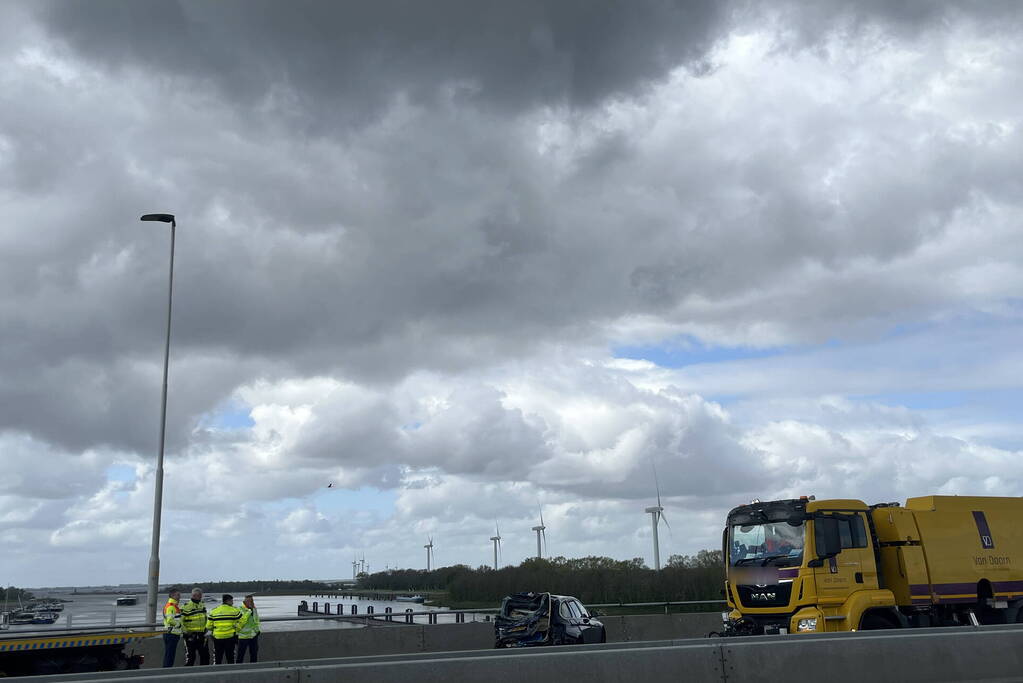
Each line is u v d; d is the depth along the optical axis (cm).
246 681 838
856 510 1898
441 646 2719
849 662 1052
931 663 1090
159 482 3166
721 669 997
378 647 2622
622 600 5850
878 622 1850
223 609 2217
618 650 973
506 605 2486
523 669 923
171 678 820
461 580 8525
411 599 10788
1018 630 1190
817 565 1805
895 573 1941
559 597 2494
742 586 1895
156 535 3102
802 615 1775
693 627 3253
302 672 852
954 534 2031
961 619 2003
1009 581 2077
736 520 1962
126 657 2020
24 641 1917
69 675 866
